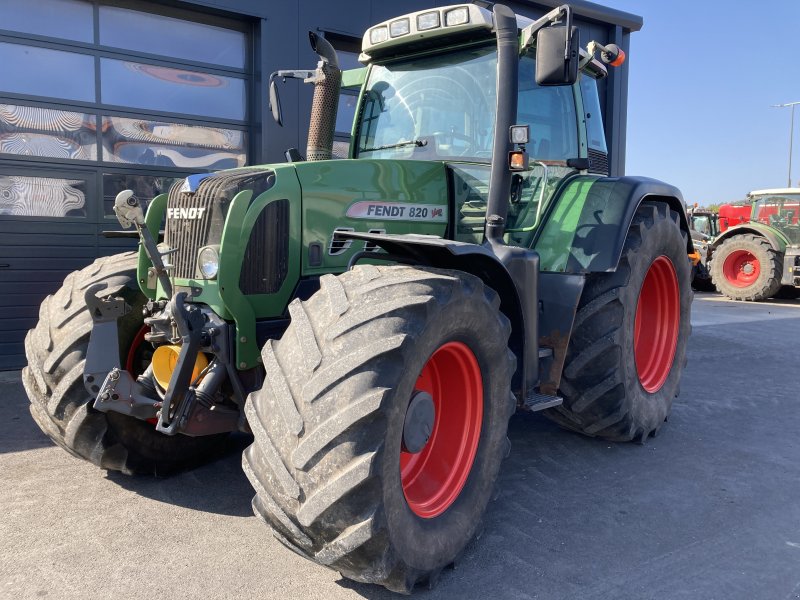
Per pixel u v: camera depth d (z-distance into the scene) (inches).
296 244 109.6
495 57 133.6
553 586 93.2
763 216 502.0
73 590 90.0
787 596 91.0
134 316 123.5
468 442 103.7
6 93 229.9
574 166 153.5
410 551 85.5
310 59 281.0
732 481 131.9
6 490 124.0
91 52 243.8
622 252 137.4
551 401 125.0
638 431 148.1
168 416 96.5
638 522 113.2
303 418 79.0
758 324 355.3
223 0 258.2
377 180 120.5
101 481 129.0
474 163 132.6
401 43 139.8
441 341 91.2
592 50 154.3
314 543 80.8
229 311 101.7
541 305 131.6
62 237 241.1
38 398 118.0
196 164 270.1
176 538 105.8
